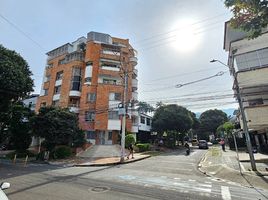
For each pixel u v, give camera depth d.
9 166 17.05
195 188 8.87
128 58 36.19
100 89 31.38
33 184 9.50
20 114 27.67
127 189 8.53
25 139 28.38
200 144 39.28
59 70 36.53
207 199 7.23
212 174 12.64
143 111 46.38
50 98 36.16
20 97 20.20
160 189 8.57
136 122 35.84
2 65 16.89
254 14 6.73
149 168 15.12
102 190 8.35
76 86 33.72
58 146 23.67
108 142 30.48
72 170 14.41
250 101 19.25
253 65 16.53
